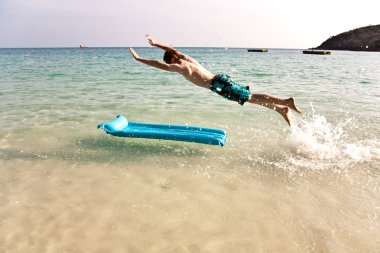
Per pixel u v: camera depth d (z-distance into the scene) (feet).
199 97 32.22
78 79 48.19
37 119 23.04
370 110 26.03
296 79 49.88
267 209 10.95
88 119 23.09
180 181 13.11
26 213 10.75
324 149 16.72
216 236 9.50
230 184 12.84
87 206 11.16
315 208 11.02
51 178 13.43
